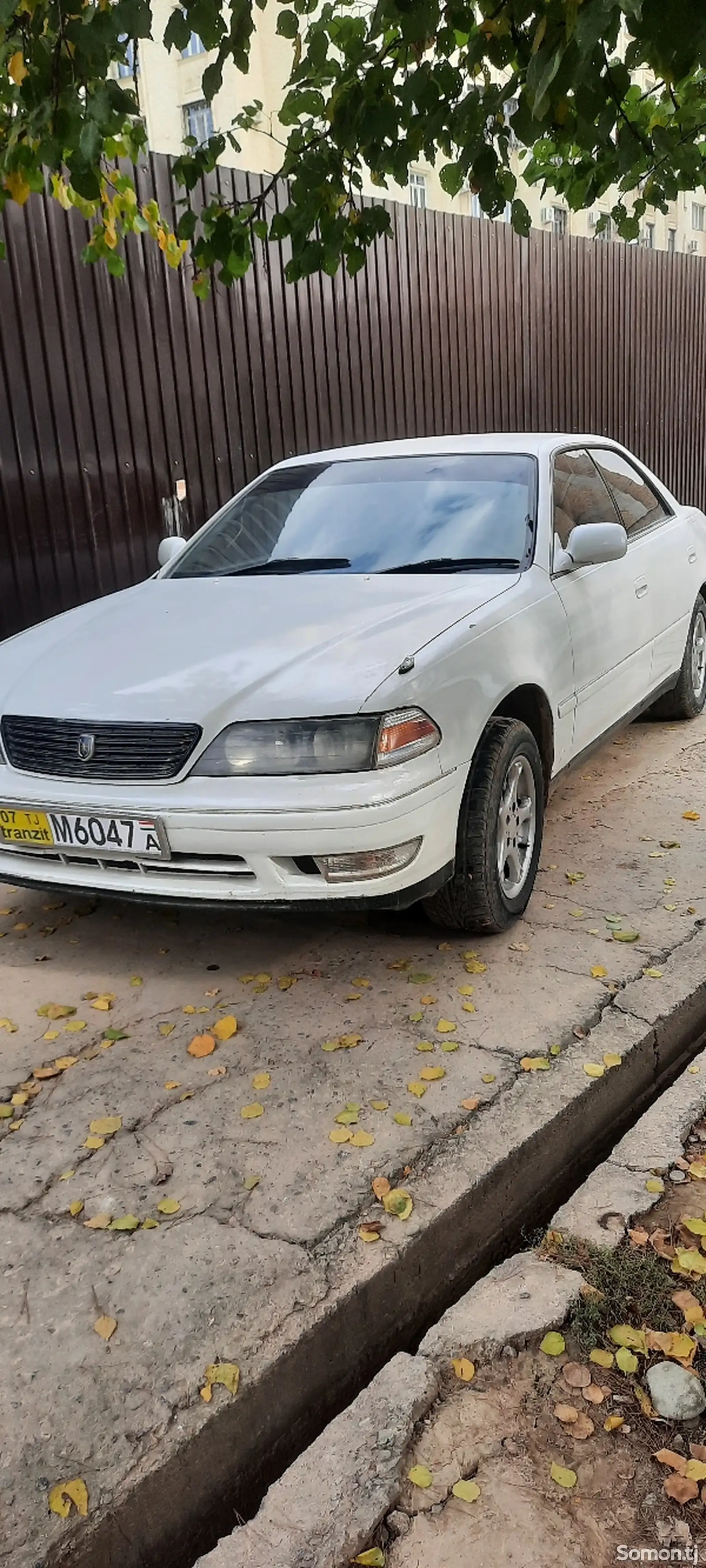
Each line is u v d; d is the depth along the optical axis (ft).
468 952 12.07
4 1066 10.24
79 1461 6.22
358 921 13.10
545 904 13.21
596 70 8.64
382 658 10.69
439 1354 6.93
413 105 11.18
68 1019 11.07
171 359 23.36
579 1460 6.29
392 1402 6.55
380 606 12.07
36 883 11.65
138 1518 6.10
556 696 13.26
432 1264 7.97
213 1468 6.51
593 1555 5.76
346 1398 7.32
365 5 12.85
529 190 76.33
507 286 33.50
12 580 21.12
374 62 10.84
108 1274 7.55
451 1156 8.62
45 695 11.46
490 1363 6.91
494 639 11.75
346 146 11.21
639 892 13.47
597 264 37.81
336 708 10.14
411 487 14.89
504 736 11.76
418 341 30.25
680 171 13.56
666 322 42.70
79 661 11.93
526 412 35.45
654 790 17.40
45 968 12.27
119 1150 8.88
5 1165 8.76
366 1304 7.45
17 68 10.88
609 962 11.69
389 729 10.20
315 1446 6.29
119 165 21.47
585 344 37.96
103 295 21.84
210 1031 10.68
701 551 20.16
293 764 10.22
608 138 10.61
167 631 12.28
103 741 10.80
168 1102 9.53
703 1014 11.48
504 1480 6.17
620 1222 7.97
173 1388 6.66
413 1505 6.01
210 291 23.15
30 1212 8.20
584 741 14.87
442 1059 9.98
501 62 9.99
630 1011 10.69
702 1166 8.64
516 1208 8.78
